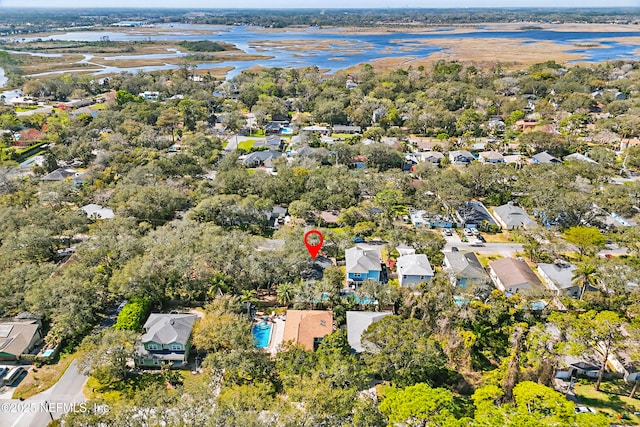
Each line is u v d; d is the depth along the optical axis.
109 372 55.16
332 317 67.75
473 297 68.00
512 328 62.53
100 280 69.81
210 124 182.88
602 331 55.44
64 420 44.19
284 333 64.44
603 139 155.38
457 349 60.25
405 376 53.16
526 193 114.06
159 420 43.41
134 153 131.75
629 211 102.56
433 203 106.25
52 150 137.25
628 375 57.94
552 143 143.00
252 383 52.91
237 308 66.75
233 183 111.56
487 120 182.50
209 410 43.72
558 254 89.88
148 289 69.56
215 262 73.69
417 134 176.50
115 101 196.00
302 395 46.19
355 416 44.47
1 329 62.53
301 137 154.50
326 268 80.38
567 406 43.66
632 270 71.62
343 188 109.12
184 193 108.69
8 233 81.12
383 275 82.12
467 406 50.62
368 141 149.88
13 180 109.62
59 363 60.19
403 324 57.22
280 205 110.50
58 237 88.69
